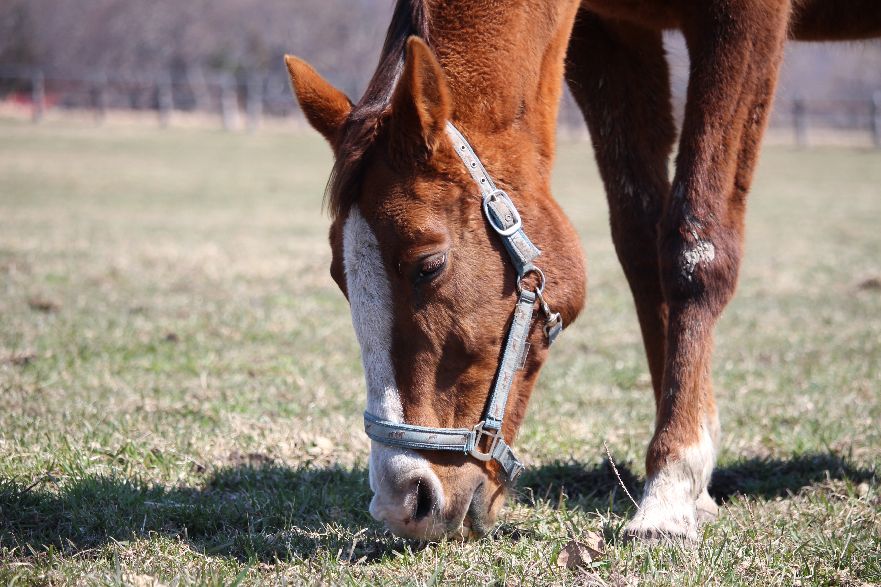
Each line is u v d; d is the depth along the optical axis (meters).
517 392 4.29
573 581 4.08
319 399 7.51
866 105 57.53
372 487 4.01
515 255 4.10
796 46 7.19
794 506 5.27
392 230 3.88
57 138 40.25
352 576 4.12
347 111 4.29
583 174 32.66
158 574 4.11
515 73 4.28
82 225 18.34
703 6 4.79
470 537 4.45
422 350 3.96
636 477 5.91
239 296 12.04
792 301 12.36
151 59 71.88
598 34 5.59
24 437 6.02
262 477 5.61
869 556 4.38
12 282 12.09
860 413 7.19
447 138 4.02
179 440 6.23
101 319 10.08
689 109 4.83
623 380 8.45
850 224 20.91
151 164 32.34
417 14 4.17
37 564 4.19
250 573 4.18
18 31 69.81
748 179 4.89
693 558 4.25
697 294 4.71
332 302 11.84
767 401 7.65
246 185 27.48
